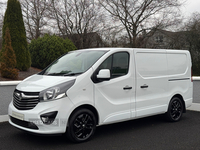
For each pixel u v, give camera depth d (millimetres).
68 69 4840
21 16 13758
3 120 5902
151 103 5520
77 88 4238
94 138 4695
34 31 29422
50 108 3949
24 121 4094
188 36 26562
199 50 26578
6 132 5020
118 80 4879
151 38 27281
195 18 26422
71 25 26891
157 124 5895
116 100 4855
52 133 3977
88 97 4379
